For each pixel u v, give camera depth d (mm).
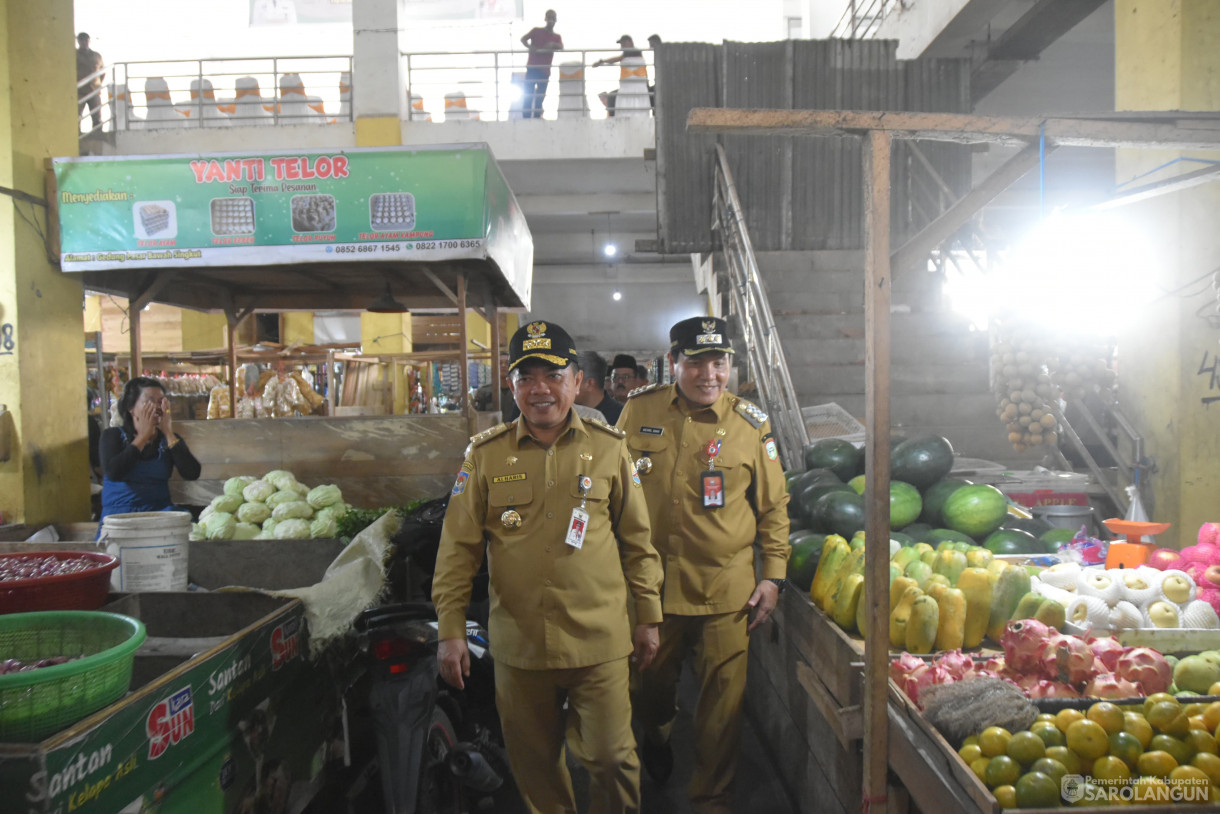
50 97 4141
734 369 7031
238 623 2469
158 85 12336
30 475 3996
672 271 17156
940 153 8680
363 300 5934
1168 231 3875
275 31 16719
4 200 3912
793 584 2869
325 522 3299
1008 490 3830
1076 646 1761
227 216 3895
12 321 3928
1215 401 3773
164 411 3504
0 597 1979
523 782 2225
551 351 2072
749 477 2689
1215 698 1561
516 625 2123
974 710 1526
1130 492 3262
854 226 8664
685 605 2576
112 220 3936
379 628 2443
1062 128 1774
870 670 1819
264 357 8953
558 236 16219
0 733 1392
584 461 2180
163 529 2719
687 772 3154
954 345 6348
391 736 2348
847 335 6711
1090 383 2553
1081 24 9578
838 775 2227
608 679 2127
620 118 11141
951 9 8844
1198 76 3873
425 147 3859
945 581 2236
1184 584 2143
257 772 2133
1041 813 1300
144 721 1616
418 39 16516
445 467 4023
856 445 3699
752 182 8625
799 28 16438
